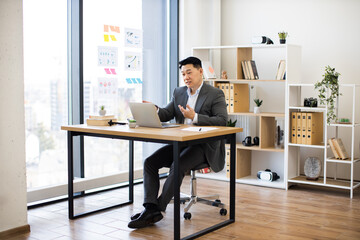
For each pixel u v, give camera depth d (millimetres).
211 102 4016
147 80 5512
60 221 3834
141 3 5375
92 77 4785
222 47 5348
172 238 3414
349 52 5172
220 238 3414
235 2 5910
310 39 5391
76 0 4570
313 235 3484
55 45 4512
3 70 3438
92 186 4770
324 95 4977
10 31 3465
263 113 5250
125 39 5168
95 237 3436
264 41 5246
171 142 3227
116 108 5086
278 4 5582
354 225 3740
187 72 3988
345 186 4680
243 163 5539
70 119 4691
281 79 5105
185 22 5758
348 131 5207
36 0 4332
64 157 4656
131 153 4391
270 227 3676
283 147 5250
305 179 5039
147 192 3666
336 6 5211
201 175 5613
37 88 4371
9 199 3500
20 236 3471
